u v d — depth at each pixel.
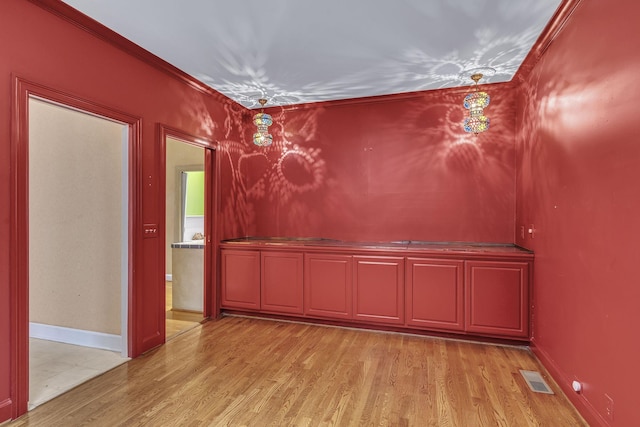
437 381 2.45
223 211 4.12
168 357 2.86
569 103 2.22
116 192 2.97
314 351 3.01
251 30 2.56
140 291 2.89
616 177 1.67
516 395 2.26
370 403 2.16
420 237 3.95
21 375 2.02
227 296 4.05
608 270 1.74
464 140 3.79
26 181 2.06
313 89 3.78
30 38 2.09
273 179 4.50
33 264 3.28
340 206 4.24
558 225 2.40
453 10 2.32
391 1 2.22
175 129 3.28
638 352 1.49
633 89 1.53
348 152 4.21
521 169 3.39
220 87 3.72
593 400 1.88
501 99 3.67
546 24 2.47
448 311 3.26
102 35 2.52
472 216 3.78
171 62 3.09
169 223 6.10
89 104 2.44
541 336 2.78
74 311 3.15
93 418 1.99
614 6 1.68
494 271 3.12
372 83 3.61
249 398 2.22
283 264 3.83
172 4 2.23
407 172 3.99
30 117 3.25
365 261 3.53
